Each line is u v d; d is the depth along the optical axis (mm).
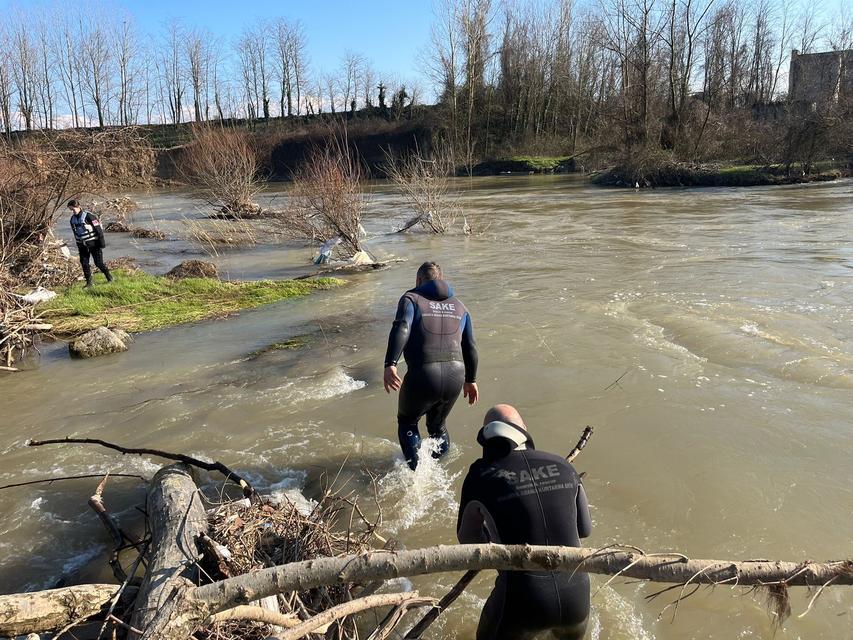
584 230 17281
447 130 56344
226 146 25656
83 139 13141
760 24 58562
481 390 6203
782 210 19656
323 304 10375
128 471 4922
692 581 2438
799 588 3293
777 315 8000
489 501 2734
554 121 61062
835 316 7871
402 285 11602
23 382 7219
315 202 15180
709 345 7066
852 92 36531
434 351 4465
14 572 3723
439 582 3488
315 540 3369
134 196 36656
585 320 8352
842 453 4645
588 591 2707
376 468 4801
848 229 15086
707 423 5215
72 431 5738
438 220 18484
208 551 3111
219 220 23625
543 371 6609
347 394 6348
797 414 5309
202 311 10219
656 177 32875
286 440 5332
